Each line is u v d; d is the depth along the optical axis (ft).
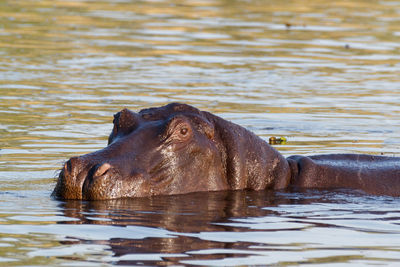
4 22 128.06
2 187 40.57
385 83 87.97
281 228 33.76
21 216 34.24
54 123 61.16
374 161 46.50
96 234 31.60
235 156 40.91
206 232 32.58
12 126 59.47
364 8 164.55
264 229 33.50
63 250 29.32
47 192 39.40
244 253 29.68
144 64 96.22
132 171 37.81
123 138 39.14
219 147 40.96
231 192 40.57
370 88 84.43
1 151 50.57
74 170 37.29
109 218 34.12
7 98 71.77
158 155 38.75
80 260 28.07
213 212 36.11
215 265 27.99
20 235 31.24
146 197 38.06
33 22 129.90
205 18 141.38
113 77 86.33
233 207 37.35
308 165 44.06
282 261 28.78
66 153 50.44
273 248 30.55
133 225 33.17
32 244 30.04
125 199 37.50
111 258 28.43
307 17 147.13
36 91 76.13
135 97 74.33
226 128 41.39
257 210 37.11
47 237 31.07
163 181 38.73
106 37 117.60
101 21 134.31
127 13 145.18
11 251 29.04
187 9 152.97
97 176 36.96
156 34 121.70
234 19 141.18
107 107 68.95
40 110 66.69
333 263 28.76
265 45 114.73
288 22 139.44
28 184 41.47
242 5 161.99
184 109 41.01
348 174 44.14
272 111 69.82
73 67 92.32
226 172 41.04
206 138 40.09
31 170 45.24
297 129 62.28
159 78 86.48
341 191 42.57
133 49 107.76
